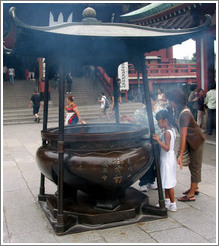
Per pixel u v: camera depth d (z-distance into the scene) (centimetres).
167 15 996
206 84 1005
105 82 1828
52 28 298
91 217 297
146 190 403
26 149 744
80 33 287
